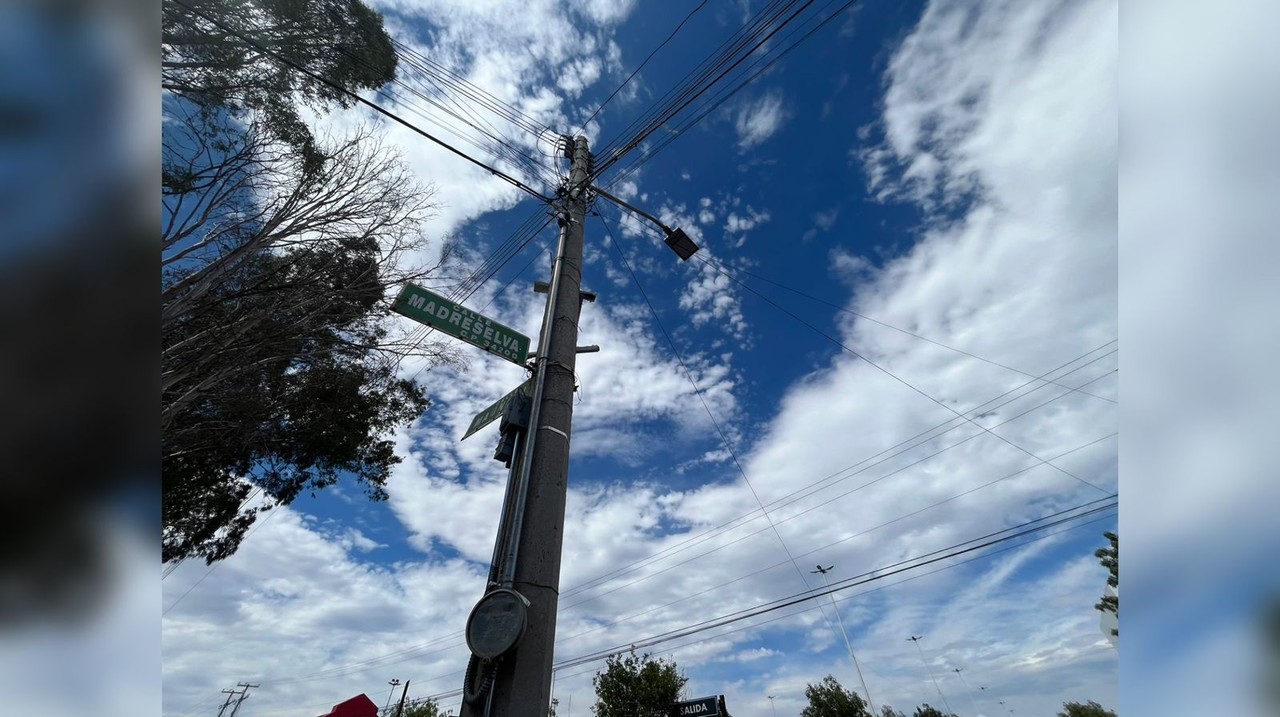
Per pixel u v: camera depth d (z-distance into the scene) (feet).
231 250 22.59
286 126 25.11
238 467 32.73
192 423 27.25
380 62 28.09
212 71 24.04
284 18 25.70
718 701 66.08
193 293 20.97
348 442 35.06
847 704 95.55
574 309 17.70
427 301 15.61
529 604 11.61
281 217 23.12
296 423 32.58
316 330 25.94
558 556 12.70
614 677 81.92
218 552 35.01
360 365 31.53
